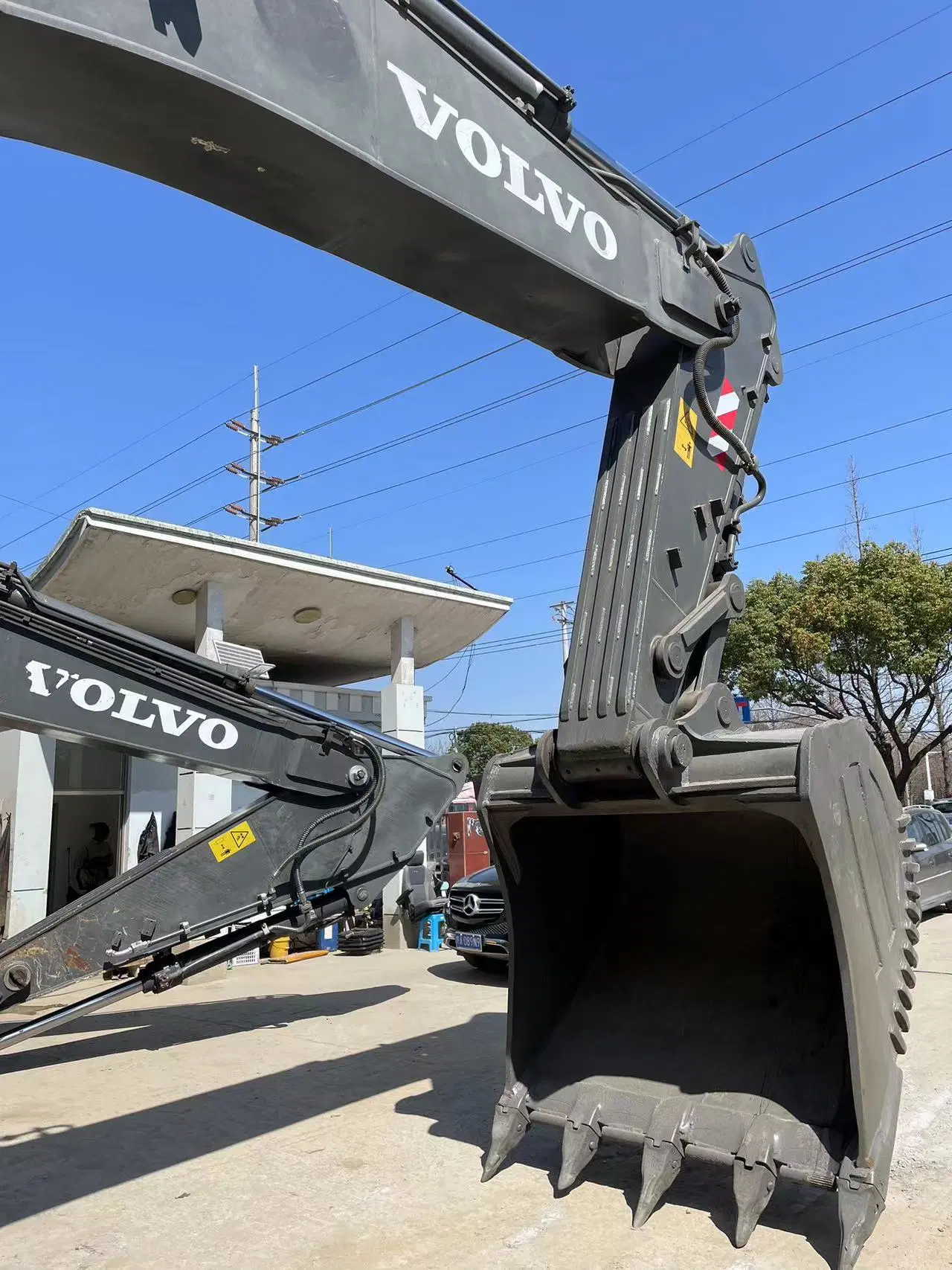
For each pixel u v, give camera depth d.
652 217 3.63
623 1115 3.60
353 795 5.84
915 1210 3.47
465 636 12.23
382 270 2.99
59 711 4.39
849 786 3.31
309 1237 3.36
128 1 1.95
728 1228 3.29
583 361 3.77
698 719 3.46
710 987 3.91
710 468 3.87
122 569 8.82
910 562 20.70
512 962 3.92
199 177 2.40
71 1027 7.18
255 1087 5.41
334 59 2.36
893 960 3.59
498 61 2.87
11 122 2.10
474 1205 3.57
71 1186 3.94
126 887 5.37
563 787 3.51
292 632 11.05
